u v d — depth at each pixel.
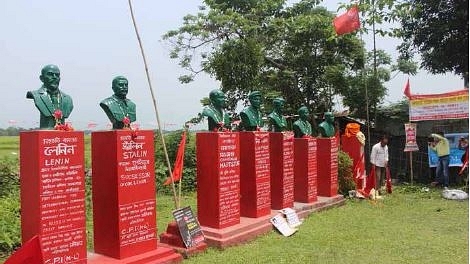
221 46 16.20
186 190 13.49
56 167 5.28
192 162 13.75
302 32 16.59
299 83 17.66
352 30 14.34
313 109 17.66
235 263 6.45
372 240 7.79
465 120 16.00
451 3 15.76
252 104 8.84
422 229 8.67
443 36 16.22
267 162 8.90
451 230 8.61
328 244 7.52
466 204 11.45
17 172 10.30
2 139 17.20
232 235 7.49
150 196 6.43
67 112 5.64
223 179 7.67
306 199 10.54
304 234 8.19
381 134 16.36
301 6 17.92
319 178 11.62
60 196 5.32
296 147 10.73
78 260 5.52
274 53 17.83
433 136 14.73
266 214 8.80
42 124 5.49
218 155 7.57
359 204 11.59
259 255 6.85
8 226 7.03
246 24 15.84
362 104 17.00
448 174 14.35
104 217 6.20
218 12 16.17
